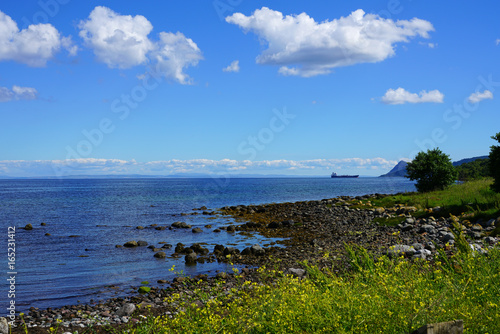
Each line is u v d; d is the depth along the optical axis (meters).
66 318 10.55
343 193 82.81
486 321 5.29
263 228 29.02
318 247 20.36
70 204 54.97
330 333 5.69
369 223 26.81
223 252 20.02
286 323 5.81
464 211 23.50
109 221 34.78
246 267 16.86
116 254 20.39
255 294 7.16
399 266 7.91
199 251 20.70
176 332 6.53
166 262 18.38
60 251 21.23
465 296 6.21
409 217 25.48
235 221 33.91
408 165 41.66
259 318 6.15
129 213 41.72
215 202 58.56
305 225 28.89
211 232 27.89
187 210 44.97
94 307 11.62
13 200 64.00
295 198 66.44
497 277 6.74
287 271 14.18
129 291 13.58
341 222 28.41
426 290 6.29
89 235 26.83
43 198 69.31
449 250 12.38
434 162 40.31
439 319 5.43
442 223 21.80
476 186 31.69
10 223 33.44
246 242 23.47
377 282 7.02
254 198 67.25
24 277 15.65
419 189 41.31
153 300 12.17
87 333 9.00
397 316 5.55
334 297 6.46
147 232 28.16
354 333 5.55
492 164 24.39
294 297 6.67
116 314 10.62
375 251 13.30
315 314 5.98
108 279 15.29
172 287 13.73
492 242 14.52
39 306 12.00
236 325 6.21
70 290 13.77
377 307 5.87
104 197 72.25
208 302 6.84
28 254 20.42
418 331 4.54
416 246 15.29
